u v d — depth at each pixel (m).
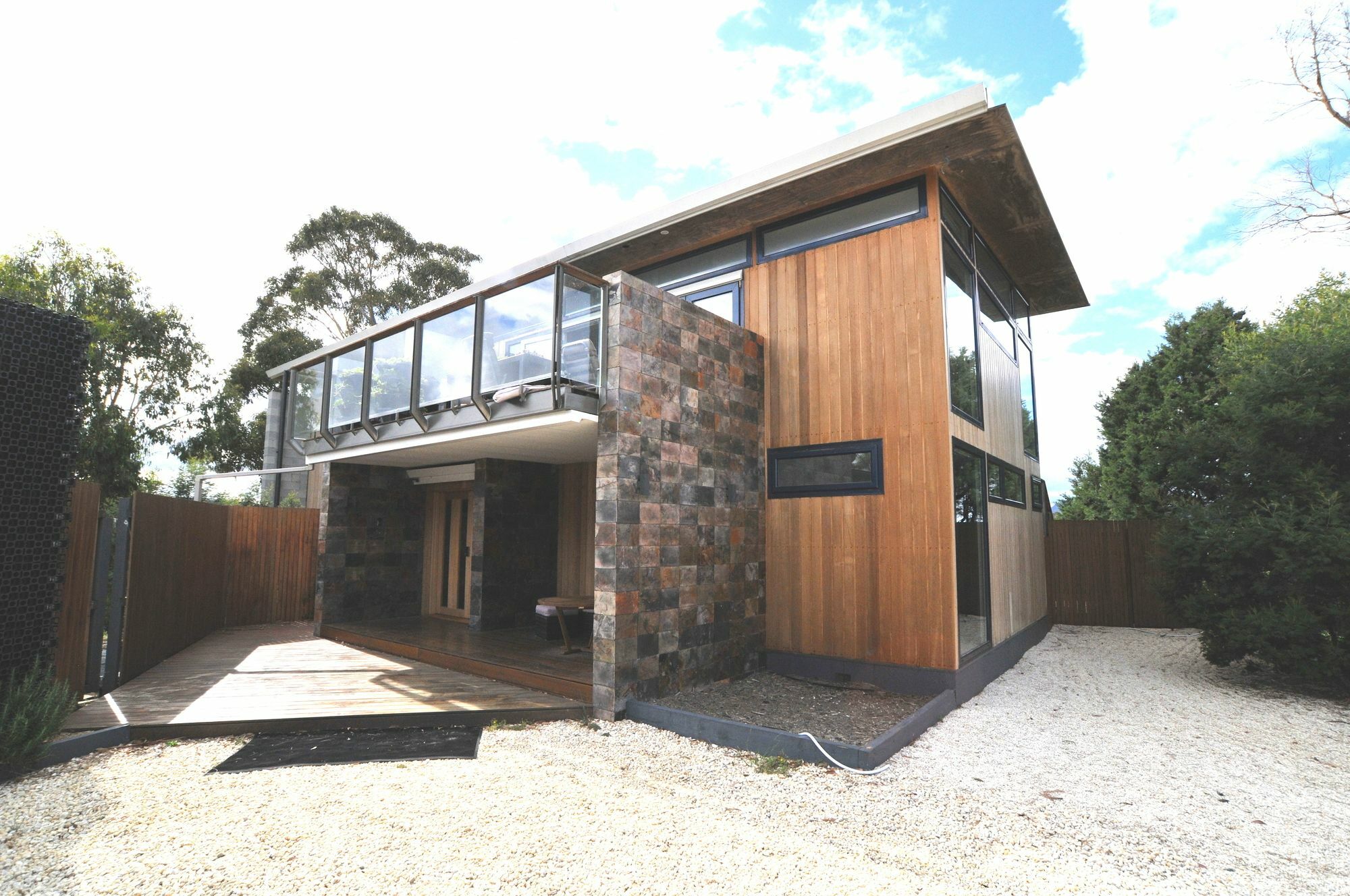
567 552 8.88
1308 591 6.14
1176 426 15.63
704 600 5.87
